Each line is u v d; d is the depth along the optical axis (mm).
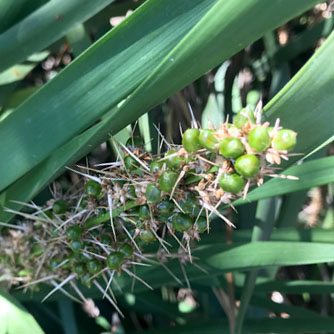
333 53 93
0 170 122
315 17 237
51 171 120
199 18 105
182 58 91
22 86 243
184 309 228
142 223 104
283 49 211
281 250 150
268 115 102
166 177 89
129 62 108
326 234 180
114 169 104
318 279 254
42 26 126
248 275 167
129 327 233
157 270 160
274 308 202
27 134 117
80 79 110
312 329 185
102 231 126
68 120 114
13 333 115
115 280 156
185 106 206
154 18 103
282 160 115
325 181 138
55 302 221
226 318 193
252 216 214
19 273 149
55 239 130
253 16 84
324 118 104
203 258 156
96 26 191
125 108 101
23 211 184
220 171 82
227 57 98
